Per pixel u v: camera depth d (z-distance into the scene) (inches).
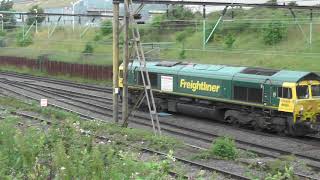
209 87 1138.0
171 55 2193.7
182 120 1165.7
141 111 1295.5
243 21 2276.1
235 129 1055.0
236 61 1883.6
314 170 674.8
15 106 1235.9
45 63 2486.5
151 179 339.6
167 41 2509.8
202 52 2128.4
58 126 546.9
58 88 1781.5
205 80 1146.7
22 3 6289.4
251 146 873.5
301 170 663.1
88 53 2369.6
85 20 3767.2
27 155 366.6
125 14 967.0
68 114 1077.8
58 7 4886.8
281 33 2015.3
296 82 962.1
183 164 685.3
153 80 1279.5
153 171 349.4
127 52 986.7
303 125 964.0
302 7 1097.4
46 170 352.8
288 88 970.1
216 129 1049.5
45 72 2476.6
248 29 2245.3
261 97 1024.9
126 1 957.2
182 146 808.9
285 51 1867.6
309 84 979.3
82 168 332.5
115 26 1007.0
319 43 1841.8
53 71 2412.6
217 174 622.2
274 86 997.8
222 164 691.4
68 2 5172.2
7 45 3196.4
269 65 1737.2
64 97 1535.4
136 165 352.8
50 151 401.1
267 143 900.0
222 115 1142.3
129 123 1088.8
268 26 2059.5
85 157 350.0
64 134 488.1
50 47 2883.9
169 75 1233.4
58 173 337.7
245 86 1057.5
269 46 2006.6
